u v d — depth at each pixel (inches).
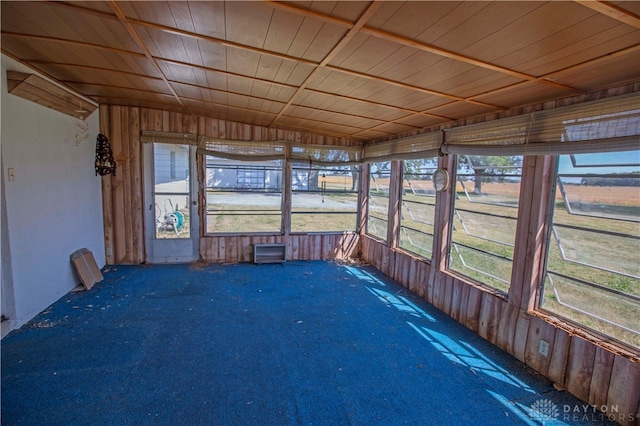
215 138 191.2
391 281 177.2
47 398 79.7
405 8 55.1
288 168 207.2
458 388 89.7
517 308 104.5
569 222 97.7
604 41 57.1
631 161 78.5
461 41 64.1
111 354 99.7
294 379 91.1
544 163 95.5
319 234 217.6
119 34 85.1
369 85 99.0
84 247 159.0
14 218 109.3
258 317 129.0
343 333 118.6
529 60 68.6
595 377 82.1
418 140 153.2
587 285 86.8
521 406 83.1
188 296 147.2
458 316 130.3
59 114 134.6
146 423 73.3
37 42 93.4
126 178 183.8
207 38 80.9
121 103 173.0
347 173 225.1
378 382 91.3
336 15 60.7
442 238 140.6
